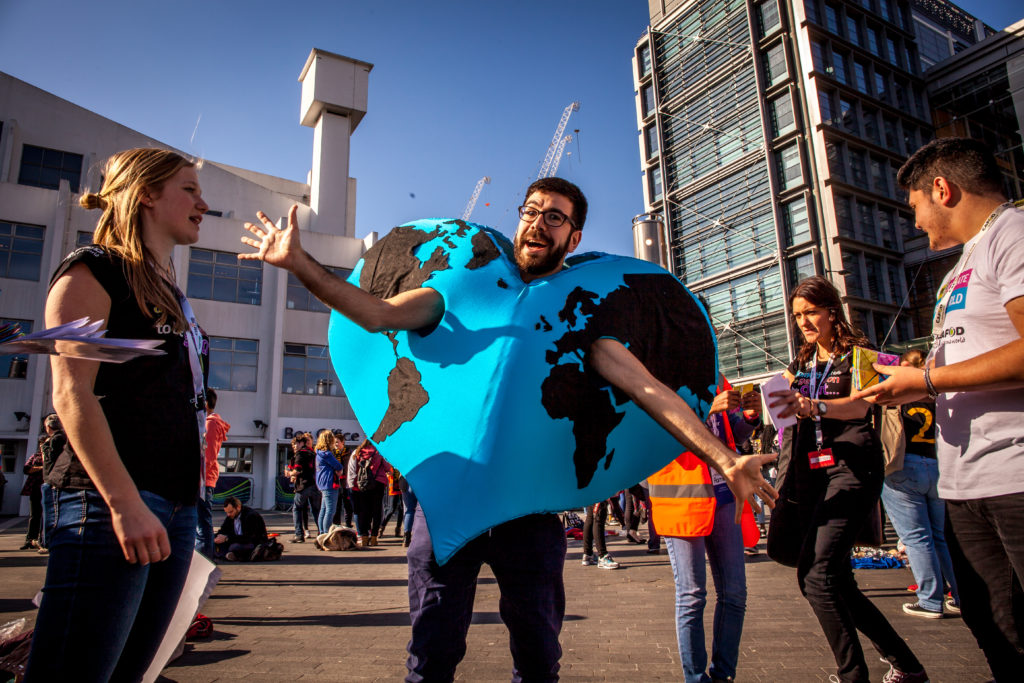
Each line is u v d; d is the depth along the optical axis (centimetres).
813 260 3356
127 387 154
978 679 285
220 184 3186
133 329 156
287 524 1695
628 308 183
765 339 3541
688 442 149
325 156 3491
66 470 146
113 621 141
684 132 4206
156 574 159
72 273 150
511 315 176
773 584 573
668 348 191
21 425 2270
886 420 374
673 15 4353
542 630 178
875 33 3931
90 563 141
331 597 543
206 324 2698
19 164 2678
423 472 176
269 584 612
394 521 1535
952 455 197
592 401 176
